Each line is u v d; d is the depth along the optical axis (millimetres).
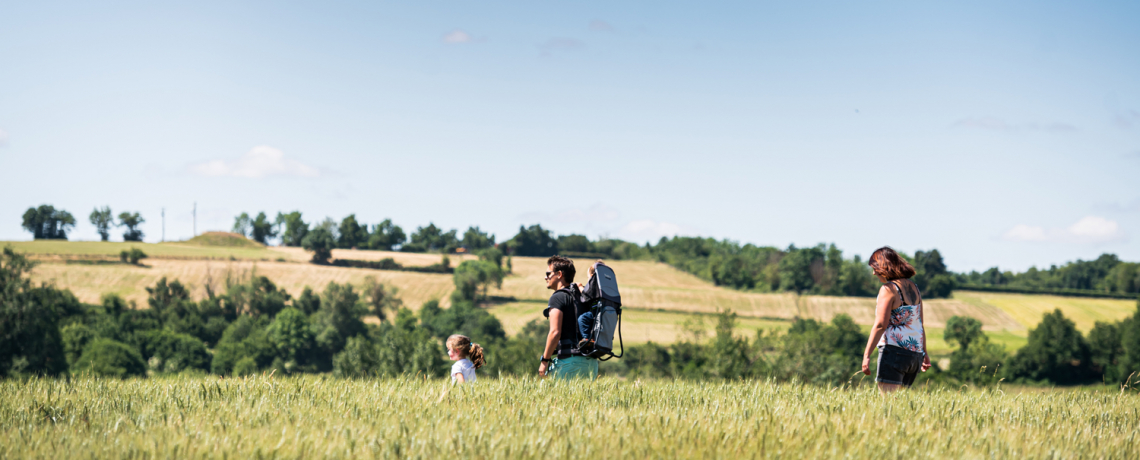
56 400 5293
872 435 4164
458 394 5707
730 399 5973
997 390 7301
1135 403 6625
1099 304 149750
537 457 3602
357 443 3832
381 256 193250
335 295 126000
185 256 165875
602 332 6723
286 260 176625
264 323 121688
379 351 54438
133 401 5375
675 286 172625
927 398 6203
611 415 4777
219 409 4887
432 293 154250
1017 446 4047
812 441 4031
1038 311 143750
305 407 5035
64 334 89750
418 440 3832
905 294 6246
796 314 139375
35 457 3562
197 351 100375
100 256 154125
